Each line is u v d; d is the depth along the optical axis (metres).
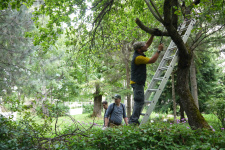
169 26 3.38
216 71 13.86
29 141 2.94
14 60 8.30
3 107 4.29
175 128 3.16
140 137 2.86
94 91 15.38
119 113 4.47
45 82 10.54
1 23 7.57
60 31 4.96
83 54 5.85
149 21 6.05
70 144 2.86
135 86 3.75
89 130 3.30
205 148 2.67
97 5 5.02
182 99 4.08
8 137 3.01
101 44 5.86
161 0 5.45
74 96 15.49
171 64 3.95
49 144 2.95
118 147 2.79
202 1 3.28
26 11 7.92
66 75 13.91
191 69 8.88
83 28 5.20
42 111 3.80
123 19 5.97
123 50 10.36
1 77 8.35
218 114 6.54
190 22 4.12
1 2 3.66
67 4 4.73
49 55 10.70
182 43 3.67
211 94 13.59
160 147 2.83
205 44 8.53
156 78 4.23
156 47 9.54
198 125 3.82
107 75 11.66
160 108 12.84
